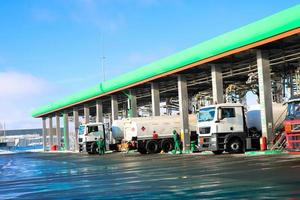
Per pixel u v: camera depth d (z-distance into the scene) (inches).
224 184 514.6
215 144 1088.8
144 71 1552.7
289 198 395.2
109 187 574.2
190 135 1438.2
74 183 656.4
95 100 2153.1
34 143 4220.0
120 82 1747.0
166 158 1117.1
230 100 1581.0
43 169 1021.8
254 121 1171.3
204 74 1462.8
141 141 1503.4
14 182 740.0
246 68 1274.6
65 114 2694.4
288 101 758.5
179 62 1336.1
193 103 1833.2
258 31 1019.3
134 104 1788.9
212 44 1177.4
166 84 1665.8
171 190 498.9
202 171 684.7
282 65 1299.2
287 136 746.2
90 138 1765.5
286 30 954.7
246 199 402.9
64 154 2006.6
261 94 1096.2
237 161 828.0
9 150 3221.0
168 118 1521.9
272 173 584.1
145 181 610.5
